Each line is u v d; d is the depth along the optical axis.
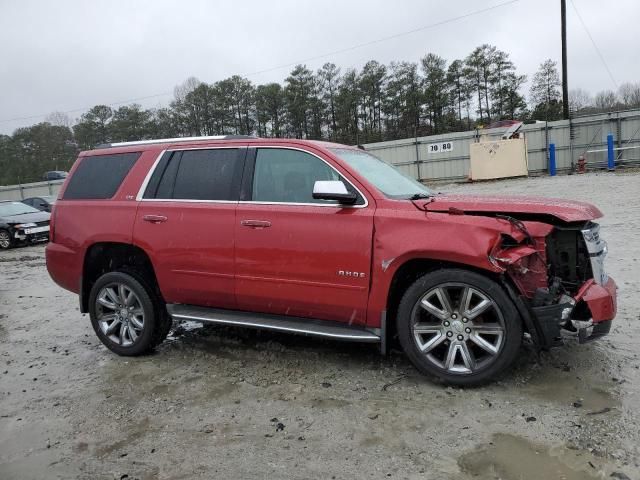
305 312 4.02
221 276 4.24
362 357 4.32
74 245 4.88
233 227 4.16
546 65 61.38
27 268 11.38
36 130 71.69
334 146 4.35
